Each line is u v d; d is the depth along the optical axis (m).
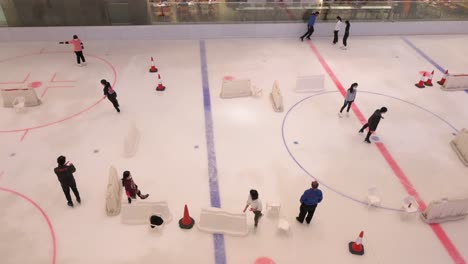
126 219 7.38
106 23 15.34
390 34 17.08
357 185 8.57
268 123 10.58
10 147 9.34
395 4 16.34
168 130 10.16
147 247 6.96
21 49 14.54
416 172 9.02
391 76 13.45
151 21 15.49
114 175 7.84
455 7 16.86
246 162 9.11
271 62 14.18
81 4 14.80
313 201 6.93
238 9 15.63
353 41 16.31
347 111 10.84
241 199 8.05
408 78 13.34
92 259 6.71
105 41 15.43
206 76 13.01
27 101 10.92
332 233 7.38
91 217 7.52
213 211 7.07
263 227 7.43
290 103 11.55
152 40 15.70
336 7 16.11
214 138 9.91
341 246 7.13
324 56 14.81
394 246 7.18
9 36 14.99
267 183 8.51
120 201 7.82
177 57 14.33
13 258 6.70
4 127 10.05
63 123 10.31
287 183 8.52
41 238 7.07
